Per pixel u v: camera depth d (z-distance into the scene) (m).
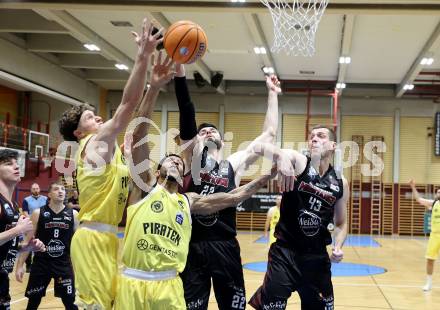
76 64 17.83
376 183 21.78
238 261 4.25
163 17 13.60
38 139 16.42
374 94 22.08
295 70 19.11
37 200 11.16
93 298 3.38
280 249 4.36
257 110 22.30
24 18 14.10
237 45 15.92
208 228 4.17
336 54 16.70
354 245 17.59
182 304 3.62
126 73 19.80
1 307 4.54
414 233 21.58
